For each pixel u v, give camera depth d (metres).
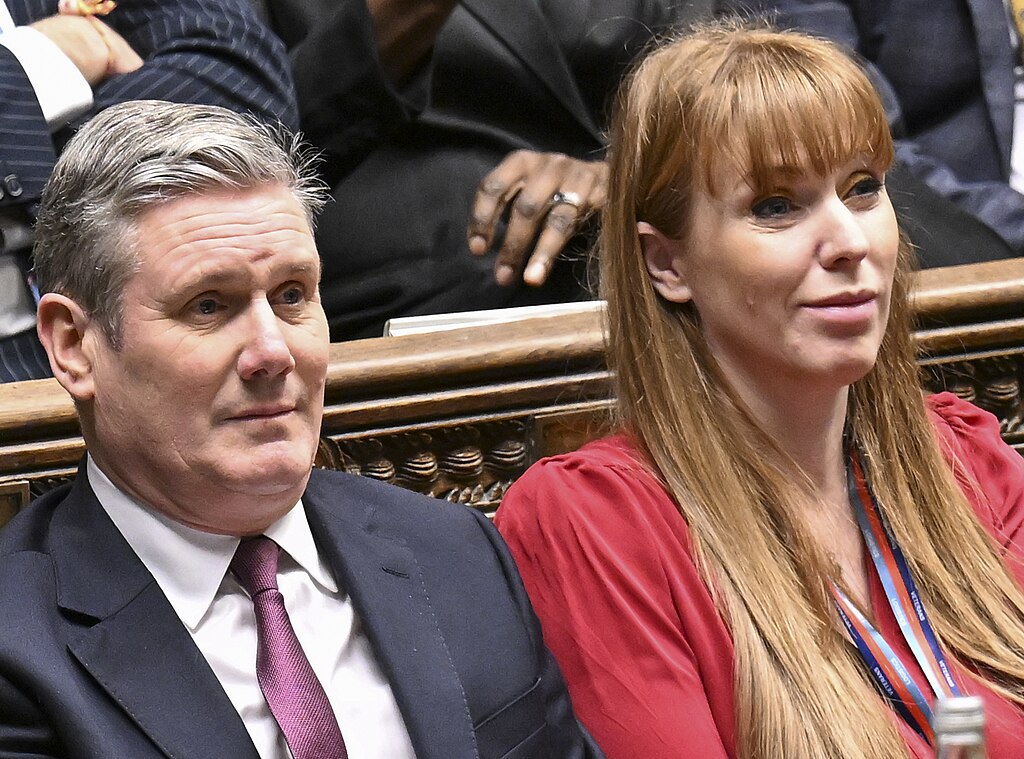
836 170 6.48
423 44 10.72
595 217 10.54
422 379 7.91
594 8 11.36
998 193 11.73
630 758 6.22
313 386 5.56
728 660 6.41
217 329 5.39
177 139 5.36
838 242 6.43
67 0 9.27
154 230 5.32
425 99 10.87
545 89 11.16
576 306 9.05
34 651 5.15
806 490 6.93
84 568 5.47
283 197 5.53
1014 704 6.73
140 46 9.35
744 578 6.50
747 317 6.61
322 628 5.77
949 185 11.88
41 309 5.52
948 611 6.98
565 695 6.09
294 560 5.80
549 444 8.14
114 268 5.33
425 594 5.91
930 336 8.79
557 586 6.55
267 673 5.45
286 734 5.33
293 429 5.49
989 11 12.43
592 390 8.19
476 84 11.12
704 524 6.61
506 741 5.71
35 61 8.77
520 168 10.48
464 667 5.77
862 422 7.22
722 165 6.50
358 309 10.77
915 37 12.55
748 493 6.73
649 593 6.44
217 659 5.52
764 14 11.84
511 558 6.25
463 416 8.04
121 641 5.29
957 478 7.49
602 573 6.47
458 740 5.57
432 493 8.04
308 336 5.54
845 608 6.72
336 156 10.73
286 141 9.45
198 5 9.45
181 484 5.43
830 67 6.50
